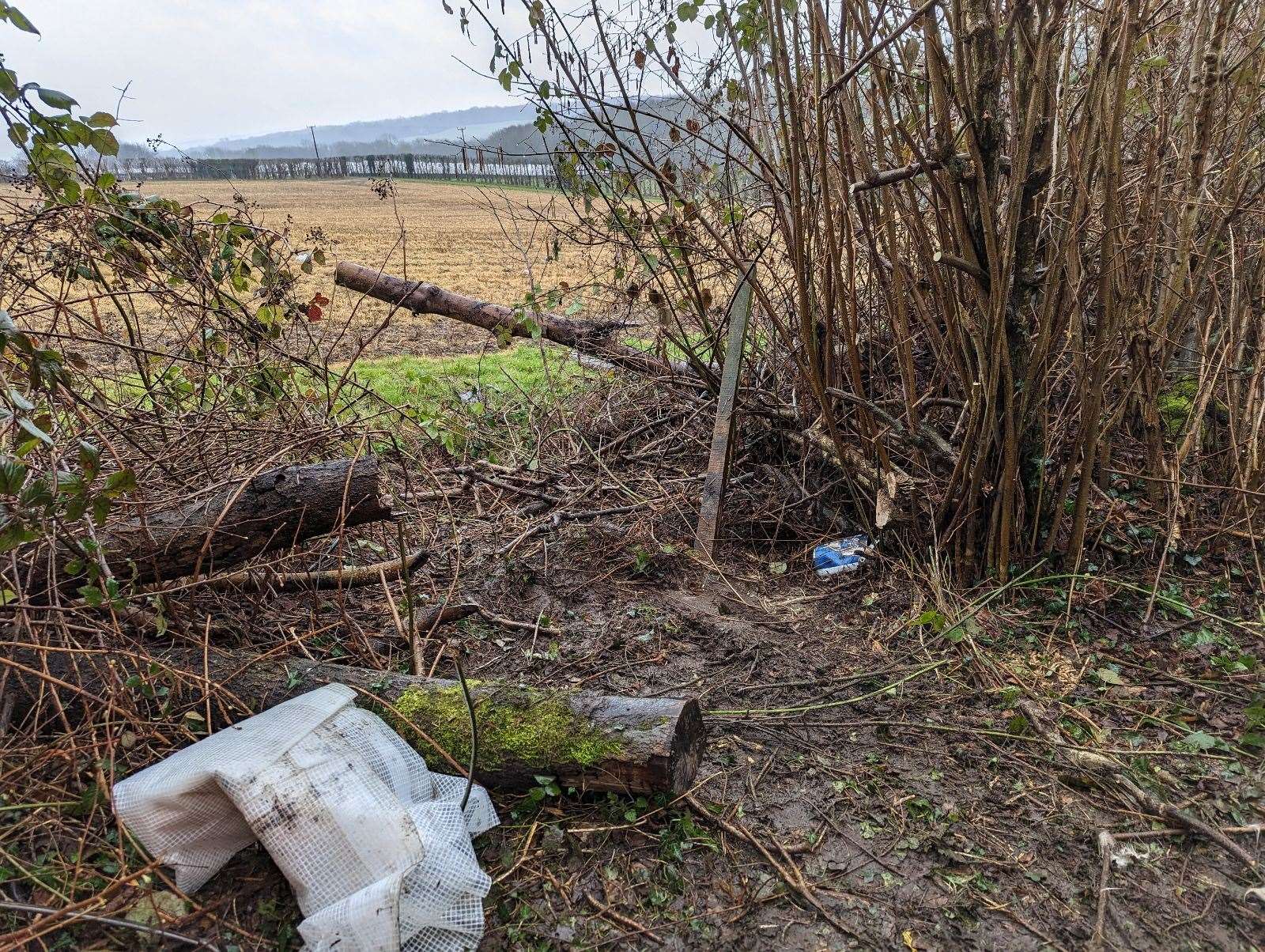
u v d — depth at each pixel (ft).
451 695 8.85
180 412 14.06
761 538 14.24
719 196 15.85
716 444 14.06
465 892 6.95
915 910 7.23
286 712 8.02
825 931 7.07
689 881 7.57
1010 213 10.14
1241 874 7.50
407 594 10.48
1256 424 12.18
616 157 16.60
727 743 9.37
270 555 11.68
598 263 25.40
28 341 8.21
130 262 13.84
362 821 6.94
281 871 7.28
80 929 6.95
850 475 13.02
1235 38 12.88
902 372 12.04
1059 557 12.17
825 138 11.23
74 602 9.23
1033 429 11.50
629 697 8.58
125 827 7.25
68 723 8.41
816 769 8.95
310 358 17.78
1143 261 11.94
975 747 9.18
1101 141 10.97
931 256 11.23
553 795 8.40
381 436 16.83
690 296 15.81
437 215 75.00
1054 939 6.91
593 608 12.37
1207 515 13.10
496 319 18.99
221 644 10.56
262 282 15.30
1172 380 15.34
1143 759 8.80
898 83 11.63
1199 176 11.53
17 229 12.84
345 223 67.56
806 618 11.91
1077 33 11.34
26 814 7.86
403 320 34.83
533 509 15.37
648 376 17.95
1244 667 10.20
